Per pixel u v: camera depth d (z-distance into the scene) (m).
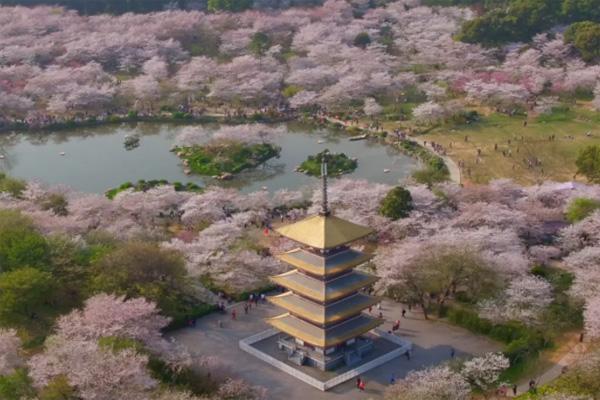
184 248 155.00
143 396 105.88
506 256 146.88
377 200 178.75
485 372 117.88
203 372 121.69
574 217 169.75
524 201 179.12
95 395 103.94
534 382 121.81
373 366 127.81
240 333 138.62
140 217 180.62
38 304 137.00
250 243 162.38
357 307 125.50
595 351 118.25
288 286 125.62
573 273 149.50
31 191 187.25
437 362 128.75
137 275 139.38
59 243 150.00
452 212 175.38
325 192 123.44
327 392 121.38
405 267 142.88
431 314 144.00
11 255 143.00
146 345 121.50
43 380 108.31
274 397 120.06
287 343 131.38
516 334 133.62
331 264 122.19
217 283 150.50
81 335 119.06
